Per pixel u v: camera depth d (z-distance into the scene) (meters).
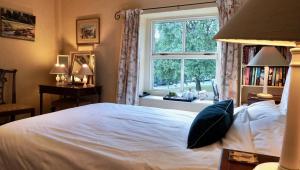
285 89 1.55
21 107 3.12
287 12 0.50
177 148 1.32
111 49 3.80
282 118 1.33
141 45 3.70
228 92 2.88
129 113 2.21
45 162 1.29
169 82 3.77
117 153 1.26
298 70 0.61
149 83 3.88
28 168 1.33
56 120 1.83
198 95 3.47
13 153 1.40
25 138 1.45
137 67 3.49
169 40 3.72
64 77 4.04
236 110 1.91
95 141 1.41
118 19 3.71
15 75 3.59
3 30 3.41
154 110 2.38
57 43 4.24
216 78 3.39
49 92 3.71
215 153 1.23
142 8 3.54
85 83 3.85
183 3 3.24
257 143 1.19
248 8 0.58
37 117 1.91
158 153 1.25
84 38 4.05
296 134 0.62
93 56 3.86
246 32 0.54
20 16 3.63
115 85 3.80
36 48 3.92
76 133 1.54
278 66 2.49
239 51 2.81
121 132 1.60
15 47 3.61
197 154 1.22
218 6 2.90
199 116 1.46
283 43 0.69
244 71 2.73
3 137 1.50
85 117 1.98
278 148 1.08
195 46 3.55
